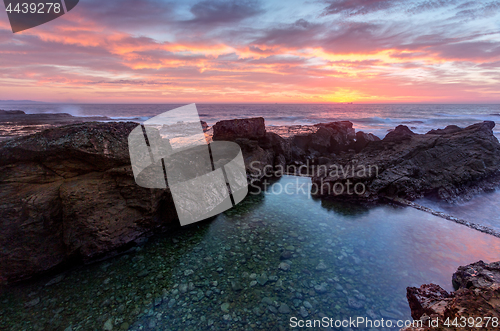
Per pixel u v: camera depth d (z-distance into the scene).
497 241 6.20
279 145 14.87
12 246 4.66
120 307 4.09
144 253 5.72
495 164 10.19
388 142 12.71
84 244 5.24
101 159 5.91
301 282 4.70
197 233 6.72
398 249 5.85
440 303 3.32
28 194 5.04
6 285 4.59
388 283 4.66
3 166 5.20
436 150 10.95
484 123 12.58
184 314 3.94
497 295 2.75
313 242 6.21
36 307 4.10
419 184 9.52
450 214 7.97
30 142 5.46
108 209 5.66
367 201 9.11
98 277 4.88
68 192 5.20
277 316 3.89
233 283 4.68
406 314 3.92
